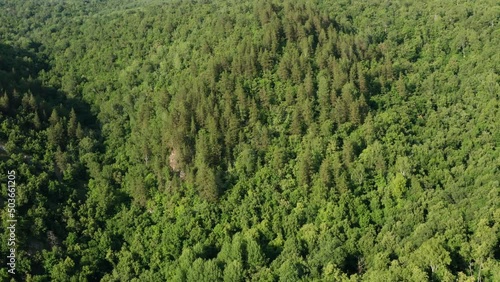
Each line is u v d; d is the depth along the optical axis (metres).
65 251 120.81
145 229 129.00
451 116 144.25
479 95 145.88
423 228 105.00
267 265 112.81
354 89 146.38
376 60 166.75
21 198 123.06
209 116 141.88
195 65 165.75
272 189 129.62
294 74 151.50
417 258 96.06
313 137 138.25
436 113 146.62
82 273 116.81
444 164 128.62
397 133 138.25
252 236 118.88
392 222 115.50
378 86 154.38
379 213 120.88
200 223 127.19
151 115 157.75
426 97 153.75
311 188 128.00
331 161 131.00
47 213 124.81
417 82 159.50
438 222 105.38
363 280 97.62
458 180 121.06
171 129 143.88
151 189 138.00
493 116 135.00
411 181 124.31
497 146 128.62
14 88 155.62
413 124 145.00
